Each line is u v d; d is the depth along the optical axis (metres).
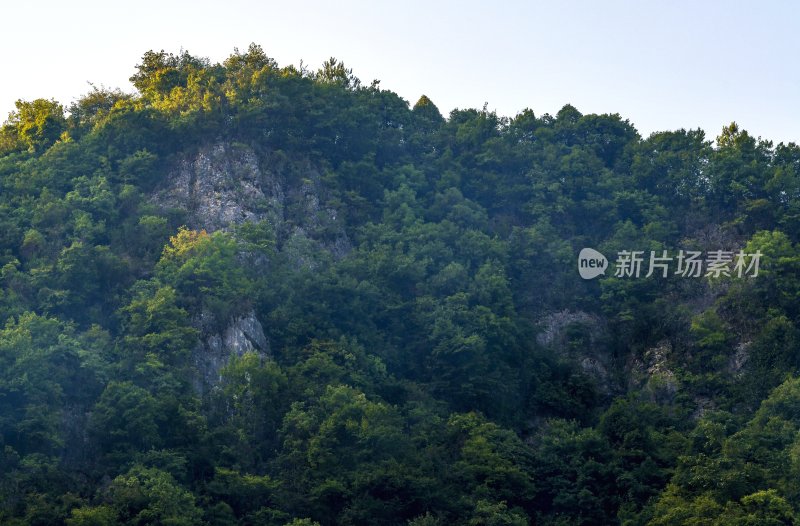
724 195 106.31
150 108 99.94
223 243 87.62
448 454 81.06
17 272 84.56
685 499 74.81
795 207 102.69
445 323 90.56
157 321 80.62
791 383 84.25
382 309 92.12
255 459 76.88
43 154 100.06
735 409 88.31
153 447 73.56
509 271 101.31
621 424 84.69
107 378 76.75
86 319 83.06
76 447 73.69
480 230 102.25
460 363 89.50
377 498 75.44
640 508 78.25
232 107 101.00
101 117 105.44
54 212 90.12
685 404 90.38
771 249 95.38
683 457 77.81
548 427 88.31
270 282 89.31
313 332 87.19
